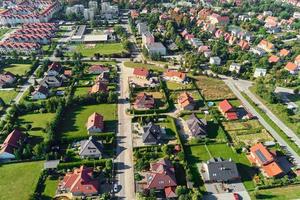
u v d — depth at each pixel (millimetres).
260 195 118312
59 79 197125
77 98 175375
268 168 128625
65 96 183000
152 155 136625
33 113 168125
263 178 126250
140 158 134750
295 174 129375
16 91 190750
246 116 166250
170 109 172625
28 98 181500
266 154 133250
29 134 151125
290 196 117688
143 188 120938
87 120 162250
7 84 196500
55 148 140750
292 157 138750
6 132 149125
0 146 142125
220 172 124688
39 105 171000
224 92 192625
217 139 148625
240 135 152875
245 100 184125
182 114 167250
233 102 181750
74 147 142125
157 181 119938
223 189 121062
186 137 150625
